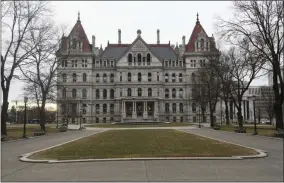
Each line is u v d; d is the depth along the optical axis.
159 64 114.56
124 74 114.31
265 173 13.39
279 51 35.28
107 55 121.00
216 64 58.75
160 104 114.50
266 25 35.53
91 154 19.25
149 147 23.20
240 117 48.22
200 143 26.33
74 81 114.94
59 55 52.50
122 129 59.25
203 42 115.50
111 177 12.73
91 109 114.75
